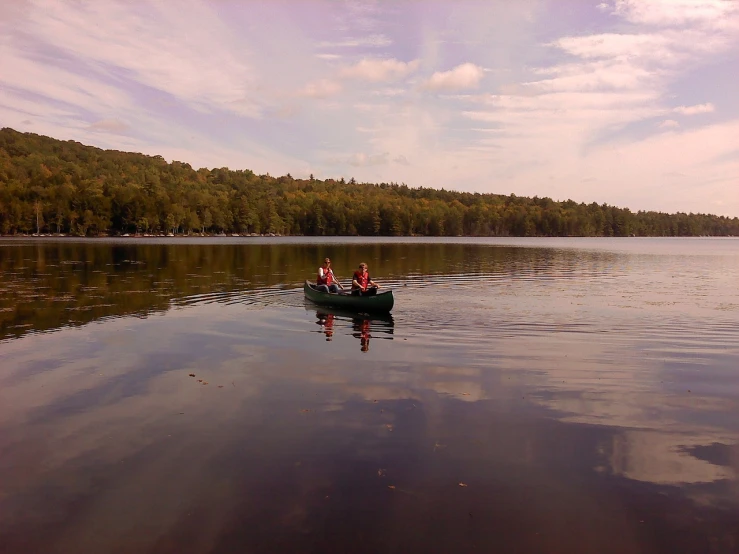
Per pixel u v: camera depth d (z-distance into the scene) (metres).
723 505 5.02
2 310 15.03
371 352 10.48
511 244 81.44
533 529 4.64
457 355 10.26
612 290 20.50
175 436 6.41
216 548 4.35
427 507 4.93
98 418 6.99
